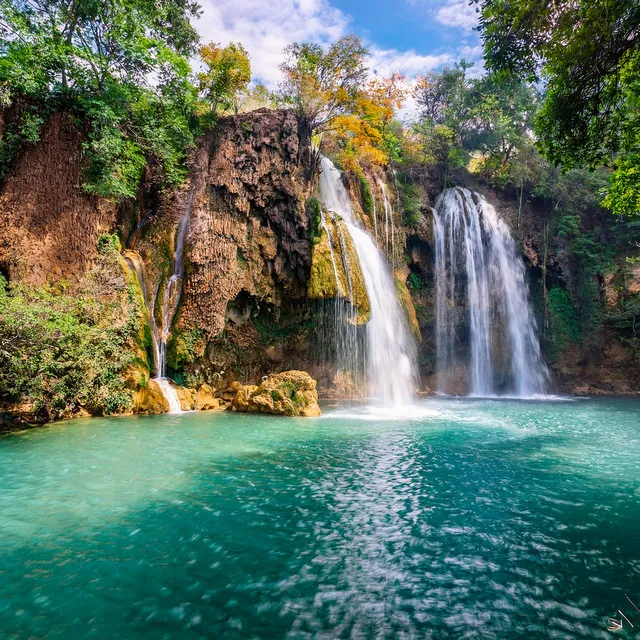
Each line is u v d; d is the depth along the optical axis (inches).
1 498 257.0
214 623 144.4
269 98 982.4
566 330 1229.7
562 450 414.3
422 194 1202.6
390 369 908.6
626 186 560.4
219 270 701.3
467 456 382.6
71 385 518.9
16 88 606.2
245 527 223.5
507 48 328.5
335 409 700.0
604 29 289.0
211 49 853.2
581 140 377.1
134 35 685.9
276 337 807.1
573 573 181.5
